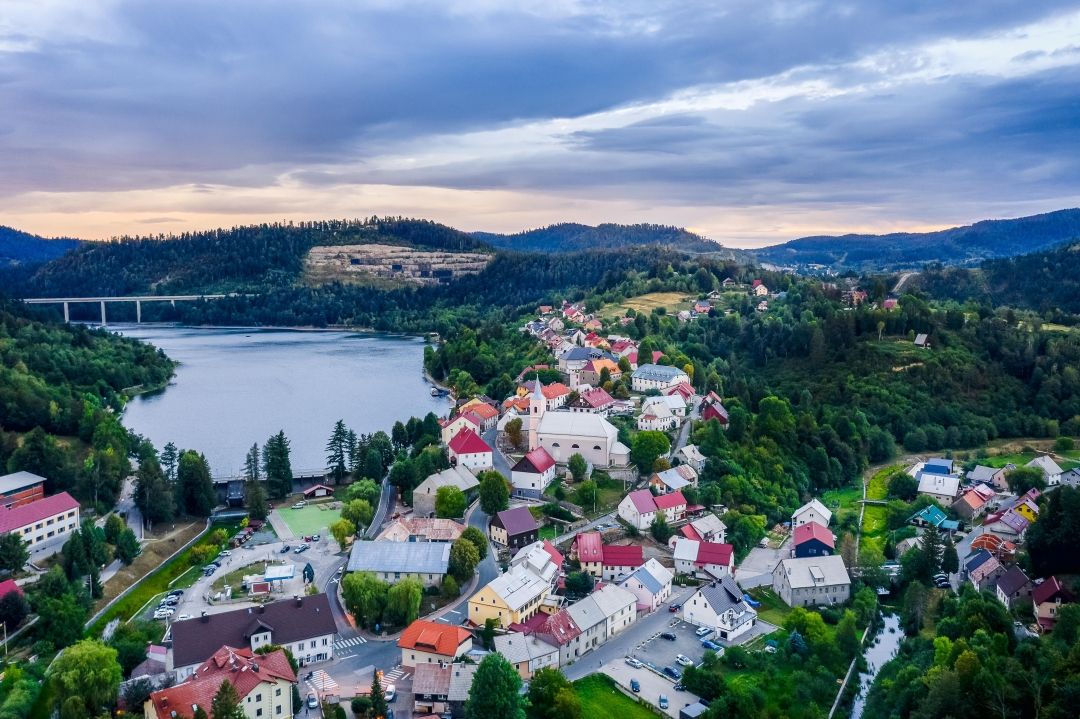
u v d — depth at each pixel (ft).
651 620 631.56
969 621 519.60
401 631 603.26
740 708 481.87
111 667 492.13
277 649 520.42
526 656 533.96
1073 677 400.06
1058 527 638.53
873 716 492.95
